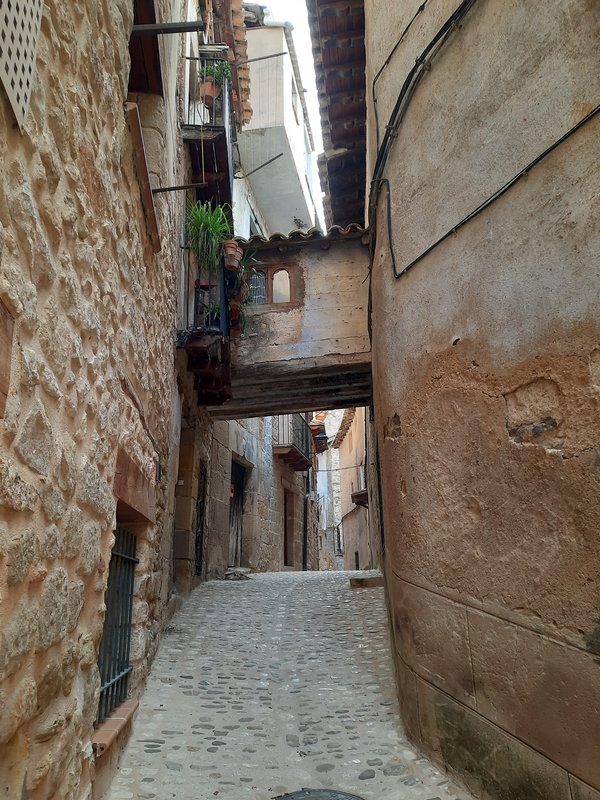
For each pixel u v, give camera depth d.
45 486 1.82
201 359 6.43
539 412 2.56
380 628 5.63
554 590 2.36
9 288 1.52
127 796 2.67
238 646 5.24
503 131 2.96
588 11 2.54
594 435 2.27
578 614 2.24
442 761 2.95
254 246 7.30
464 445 3.00
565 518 2.36
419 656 3.24
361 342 6.96
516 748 2.46
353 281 7.17
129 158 3.13
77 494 2.20
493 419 2.81
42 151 1.80
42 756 1.80
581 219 2.44
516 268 2.77
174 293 5.62
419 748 3.18
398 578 3.60
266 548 13.05
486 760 2.63
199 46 8.12
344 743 3.34
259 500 12.77
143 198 3.47
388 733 3.46
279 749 3.28
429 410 3.31
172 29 3.29
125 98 3.00
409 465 3.48
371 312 5.23
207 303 6.52
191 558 7.45
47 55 1.85
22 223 1.63
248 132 15.26
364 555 16.28
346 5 6.41
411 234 3.70
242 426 11.66
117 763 2.93
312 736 3.45
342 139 8.12
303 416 15.96
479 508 2.85
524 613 2.50
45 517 1.83
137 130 3.10
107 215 2.68
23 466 1.63
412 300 3.61
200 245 6.61
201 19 8.30
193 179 7.40
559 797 2.22
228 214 7.94
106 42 2.61
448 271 3.28
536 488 2.52
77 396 2.21
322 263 7.27
